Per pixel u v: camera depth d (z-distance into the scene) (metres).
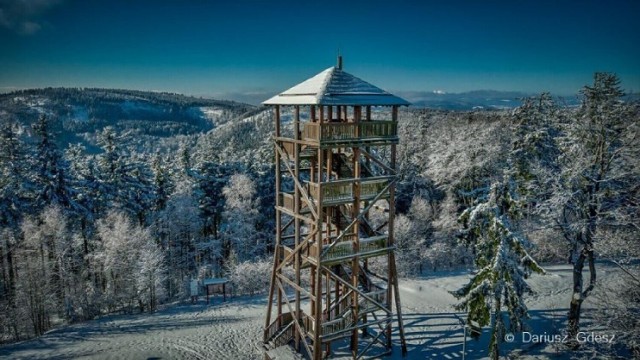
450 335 24.47
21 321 31.91
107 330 26.42
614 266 34.81
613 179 22.52
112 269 35.41
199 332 25.62
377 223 40.44
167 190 46.38
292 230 45.38
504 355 22.31
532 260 20.56
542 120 38.53
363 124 19.08
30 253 34.34
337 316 21.06
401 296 30.47
